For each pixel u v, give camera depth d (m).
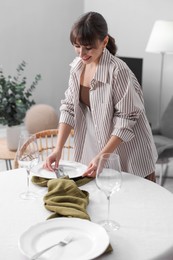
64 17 5.24
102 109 1.97
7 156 3.10
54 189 1.55
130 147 2.07
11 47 4.98
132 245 1.25
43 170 1.82
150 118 4.89
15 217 1.43
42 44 5.17
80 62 2.01
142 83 4.87
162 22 3.96
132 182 1.75
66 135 2.06
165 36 3.92
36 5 5.02
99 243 1.21
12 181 1.75
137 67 4.38
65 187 1.55
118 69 1.87
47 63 5.26
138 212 1.47
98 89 1.94
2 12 4.83
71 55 5.41
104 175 1.32
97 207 1.51
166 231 1.34
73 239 1.25
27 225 1.37
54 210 1.42
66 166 1.87
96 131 2.04
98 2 5.15
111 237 1.29
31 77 5.19
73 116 2.11
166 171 3.89
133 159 2.08
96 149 2.12
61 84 5.43
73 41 1.74
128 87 1.88
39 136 2.38
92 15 1.72
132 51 4.91
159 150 3.45
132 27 4.86
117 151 2.08
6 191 1.64
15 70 5.07
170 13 4.49
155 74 4.73
